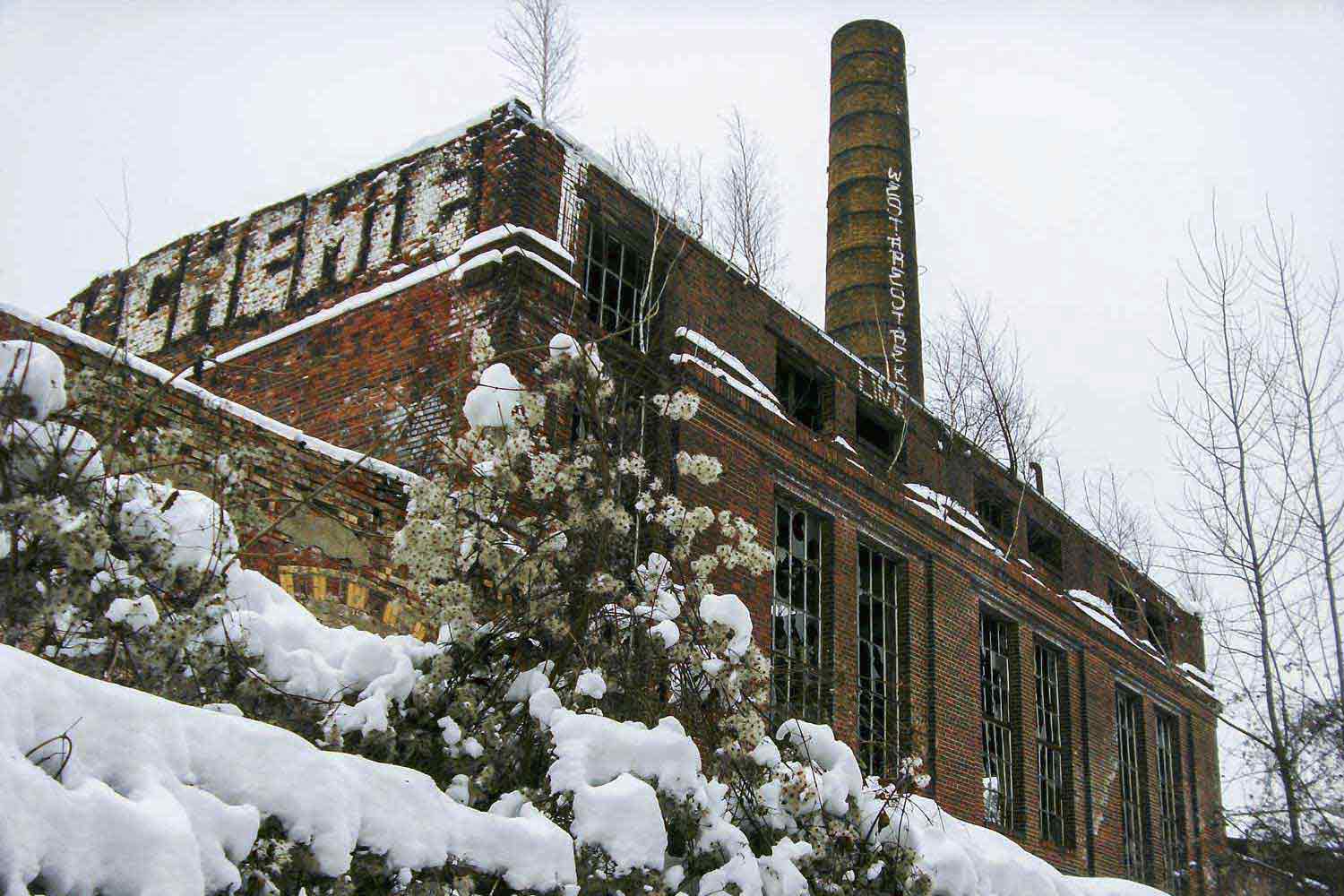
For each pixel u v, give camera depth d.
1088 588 22.66
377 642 7.25
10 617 5.77
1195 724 24.88
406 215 14.61
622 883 6.07
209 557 6.81
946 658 17.45
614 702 7.86
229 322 15.98
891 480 17.45
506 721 7.39
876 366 30.44
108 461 6.68
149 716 4.35
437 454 12.64
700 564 8.57
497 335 12.74
